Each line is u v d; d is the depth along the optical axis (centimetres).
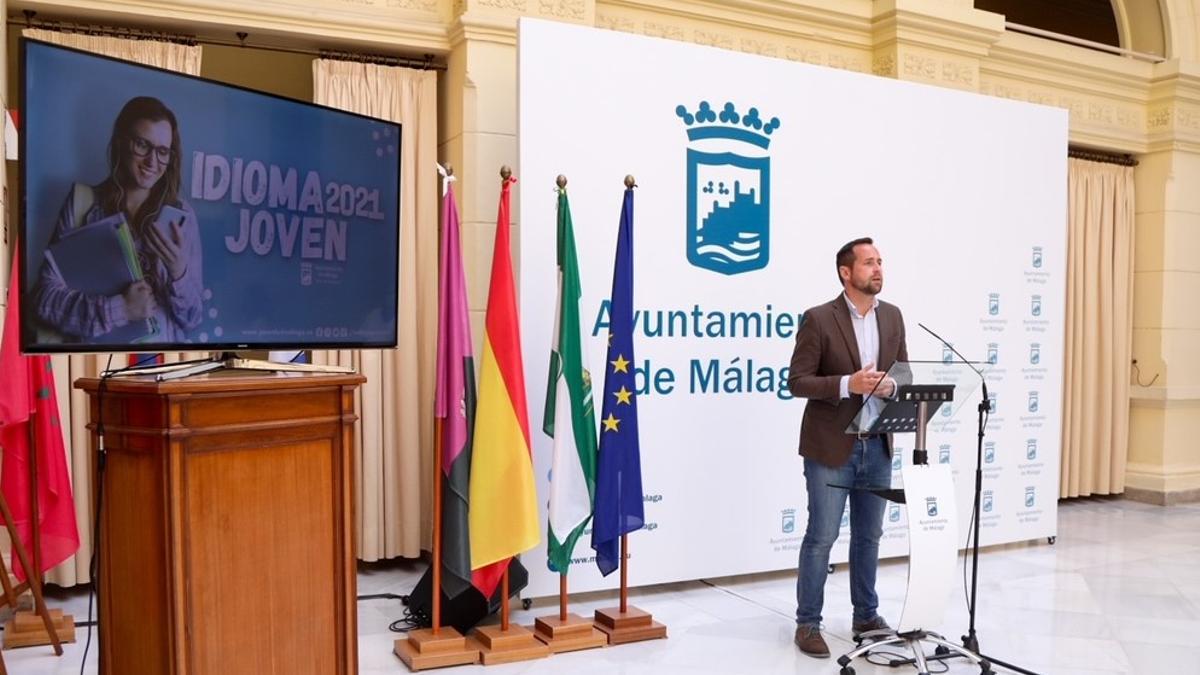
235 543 222
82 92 216
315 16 454
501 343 364
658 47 443
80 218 216
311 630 238
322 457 242
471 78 464
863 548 380
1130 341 734
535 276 416
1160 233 724
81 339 217
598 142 429
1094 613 432
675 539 447
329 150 271
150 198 230
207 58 555
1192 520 654
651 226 442
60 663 349
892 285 511
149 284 230
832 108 490
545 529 418
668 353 446
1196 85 716
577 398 376
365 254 284
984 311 540
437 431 363
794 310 479
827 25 580
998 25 606
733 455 461
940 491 340
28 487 374
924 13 579
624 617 385
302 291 267
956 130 529
